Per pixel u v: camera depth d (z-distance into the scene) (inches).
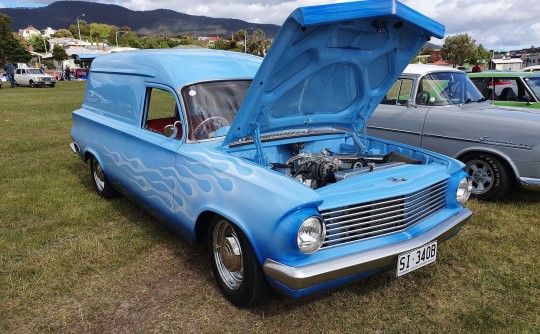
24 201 206.7
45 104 697.0
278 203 100.2
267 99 128.4
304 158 142.7
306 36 113.9
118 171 178.9
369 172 128.4
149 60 165.9
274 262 101.4
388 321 116.9
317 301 125.6
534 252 155.0
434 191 127.6
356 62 135.6
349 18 109.2
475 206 203.3
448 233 124.3
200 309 122.3
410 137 232.4
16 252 156.1
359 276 108.5
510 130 198.5
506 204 206.1
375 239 111.7
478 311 120.5
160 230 174.4
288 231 97.6
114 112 186.1
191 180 129.1
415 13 122.4
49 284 135.3
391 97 245.6
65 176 255.4
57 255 153.2
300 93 137.5
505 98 287.7
